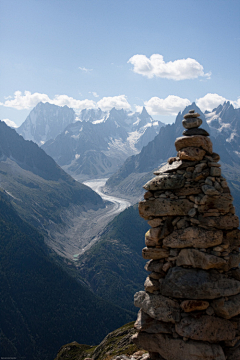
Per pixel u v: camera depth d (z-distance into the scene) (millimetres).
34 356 152875
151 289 17109
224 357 15000
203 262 15906
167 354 15883
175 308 16141
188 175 16750
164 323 16375
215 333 15438
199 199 16188
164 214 17062
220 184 16484
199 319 15594
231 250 16609
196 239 16109
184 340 15508
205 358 14953
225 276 16109
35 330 165625
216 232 15984
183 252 16422
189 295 15695
